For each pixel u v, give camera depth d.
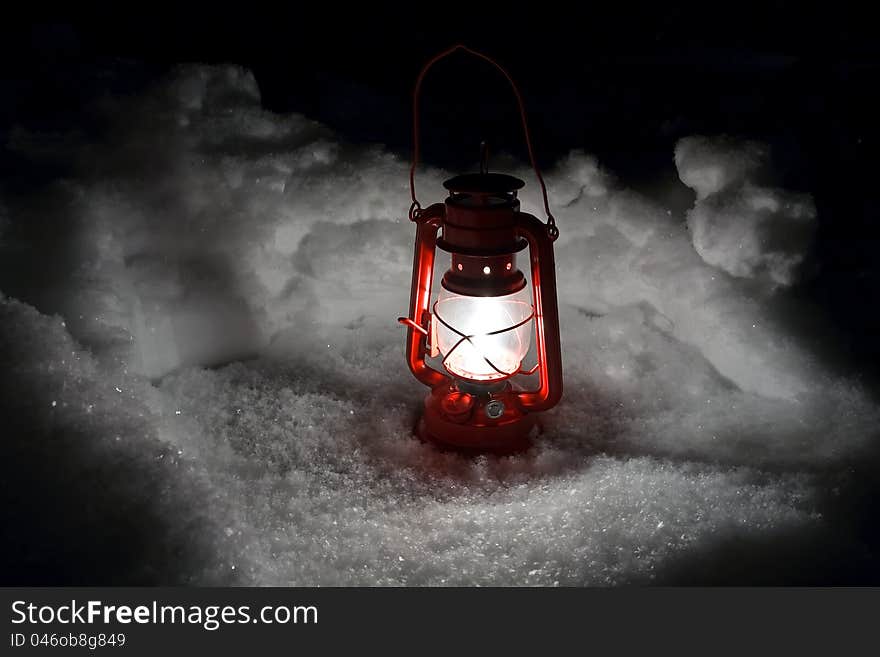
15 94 2.86
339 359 2.68
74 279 2.27
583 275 2.84
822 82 3.57
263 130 2.95
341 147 2.98
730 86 3.74
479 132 3.46
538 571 1.80
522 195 2.91
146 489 1.76
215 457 2.17
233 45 4.10
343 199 2.81
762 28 4.60
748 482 2.09
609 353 2.66
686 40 4.60
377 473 2.16
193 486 1.83
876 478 2.09
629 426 2.38
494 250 2.02
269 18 4.35
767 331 2.52
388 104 3.74
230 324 2.64
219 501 1.84
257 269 2.73
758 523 1.93
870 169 3.10
